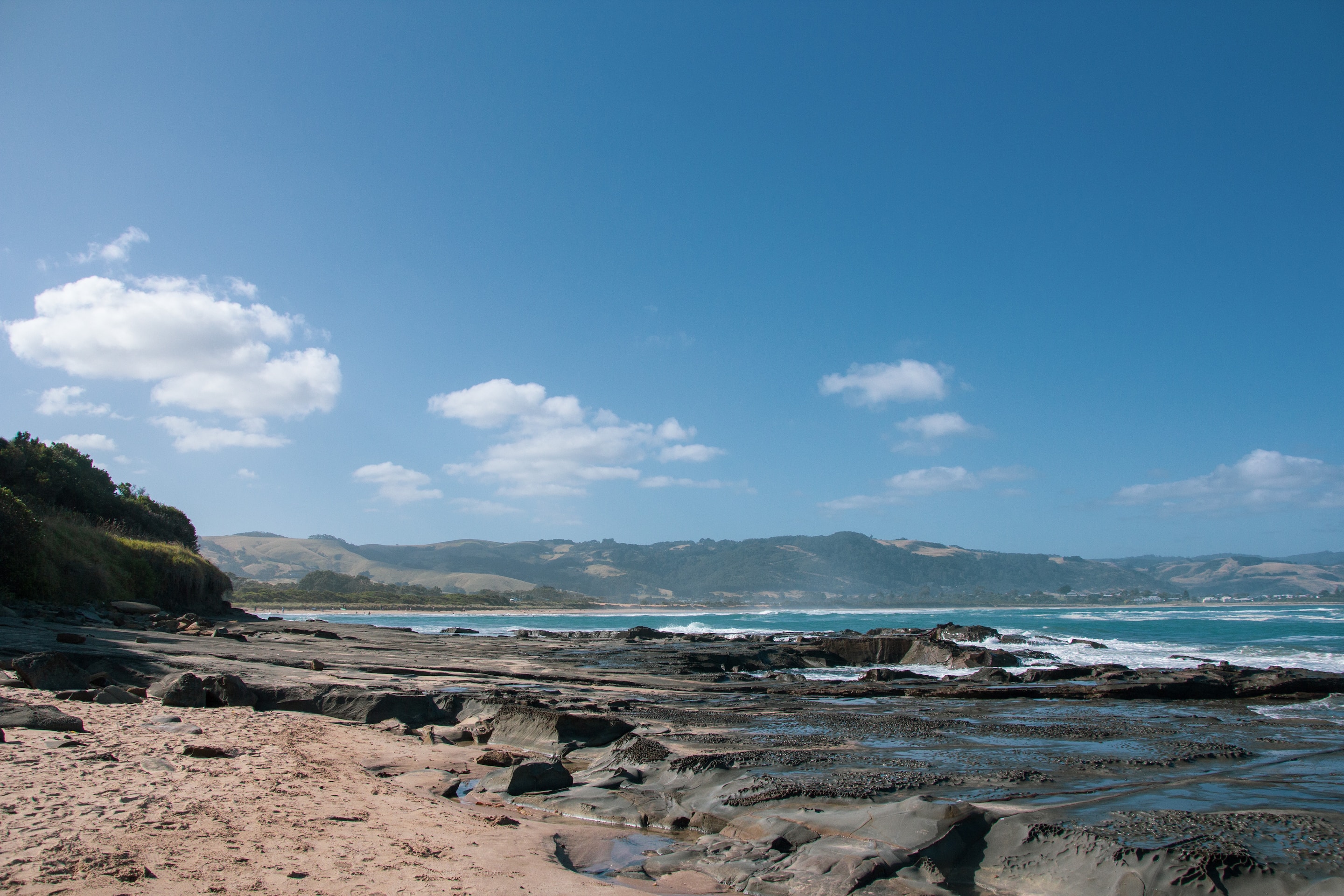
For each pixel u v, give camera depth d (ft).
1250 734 41.63
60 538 97.71
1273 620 301.22
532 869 18.92
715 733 40.96
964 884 19.08
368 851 18.98
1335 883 16.76
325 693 44.06
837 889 18.33
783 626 317.42
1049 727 43.91
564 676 71.10
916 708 54.95
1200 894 17.19
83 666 45.93
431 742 37.35
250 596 452.35
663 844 22.58
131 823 18.70
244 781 24.40
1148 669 80.18
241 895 15.17
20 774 22.11
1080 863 18.92
